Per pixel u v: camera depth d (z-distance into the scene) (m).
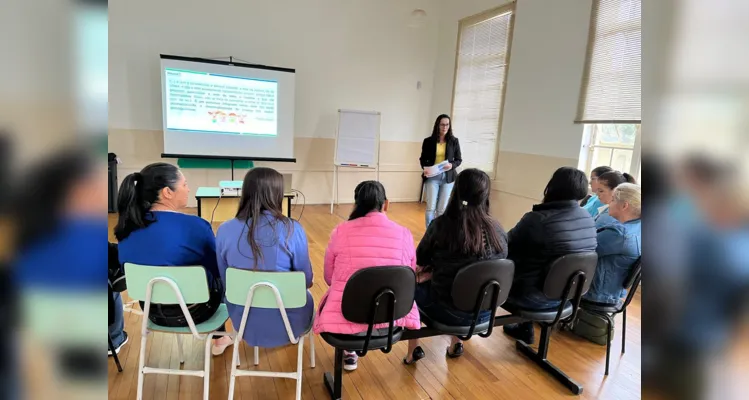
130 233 1.48
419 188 6.31
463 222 1.64
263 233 1.48
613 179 2.40
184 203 1.64
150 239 1.48
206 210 3.63
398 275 1.41
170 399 1.65
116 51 4.52
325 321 1.50
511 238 1.92
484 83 5.02
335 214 5.18
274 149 5.16
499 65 4.75
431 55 5.98
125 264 1.42
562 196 1.82
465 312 1.67
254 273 1.40
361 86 5.66
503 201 4.73
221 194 3.55
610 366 2.06
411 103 6.02
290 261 1.56
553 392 1.85
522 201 4.44
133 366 1.86
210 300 1.61
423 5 5.78
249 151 5.05
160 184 1.51
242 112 4.93
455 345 2.08
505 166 4.67
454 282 1.56
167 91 4.60
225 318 1.64
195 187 5.05
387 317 1.46
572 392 1.85
